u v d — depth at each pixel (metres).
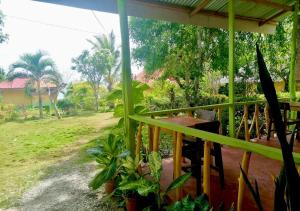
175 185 2.02
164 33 7.57
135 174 2.55
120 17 2.80
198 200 1.81
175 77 8.46
